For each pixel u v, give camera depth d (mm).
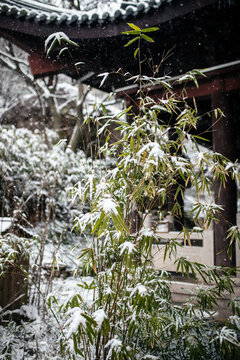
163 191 1807
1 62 8430
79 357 2104
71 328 1354
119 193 1968
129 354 1578
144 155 1559
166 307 1884
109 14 3600
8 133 5930
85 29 3730
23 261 3037
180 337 2098
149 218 3254
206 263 3188
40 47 4016
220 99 3715
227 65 3674
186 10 3197
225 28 3412
